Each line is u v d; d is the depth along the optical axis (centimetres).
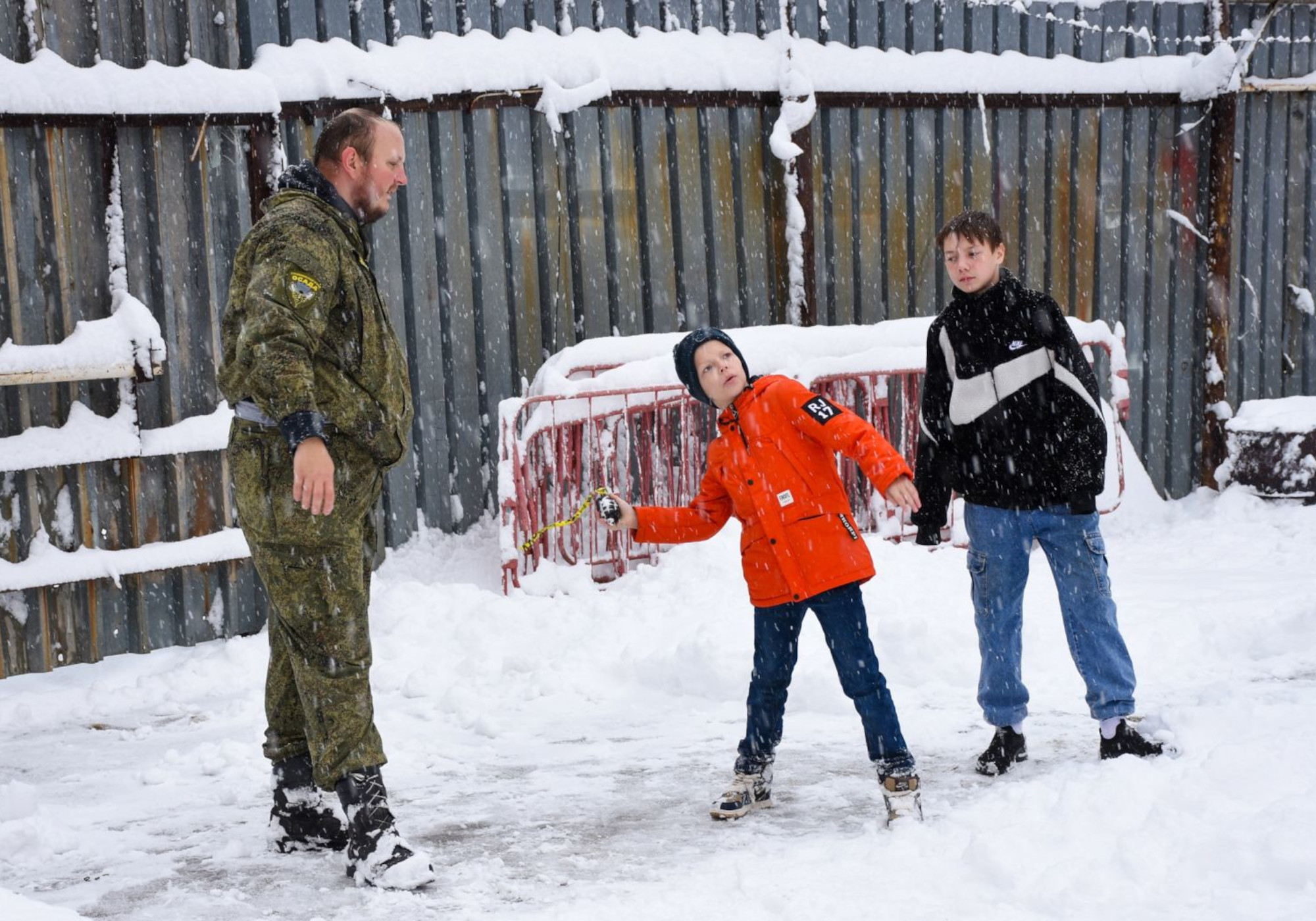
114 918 335
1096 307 1105
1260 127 1160
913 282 1015
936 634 607
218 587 726
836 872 348
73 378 659
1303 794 358
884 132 991
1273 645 621
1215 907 304
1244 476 1093
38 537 670
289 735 387
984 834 354
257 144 730
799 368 863
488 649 659
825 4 956
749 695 417
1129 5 1096
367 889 350
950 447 455
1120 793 376
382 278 800
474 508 841
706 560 764
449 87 804
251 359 344
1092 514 439
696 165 908
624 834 398
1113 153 1100
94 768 512
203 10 727
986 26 1032
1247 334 1176
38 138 667
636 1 891
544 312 861
